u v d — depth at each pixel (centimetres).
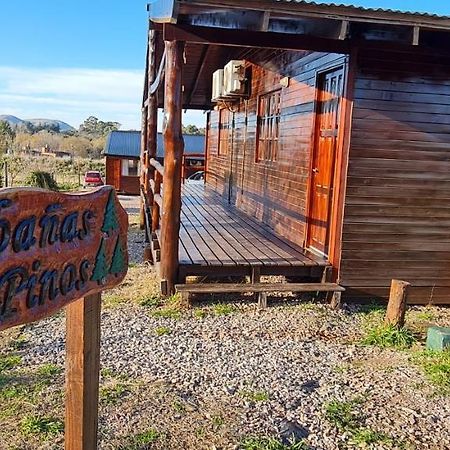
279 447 291
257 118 890
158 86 770
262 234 760
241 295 580
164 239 550
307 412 336
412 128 560
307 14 459
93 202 181
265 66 845
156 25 601
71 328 199
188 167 2097
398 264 582
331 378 390
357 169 557
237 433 306
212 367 400
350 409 342
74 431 205
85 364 200
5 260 139
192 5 446
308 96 649
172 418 320
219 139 1325
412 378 393
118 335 459
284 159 744
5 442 289
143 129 1151
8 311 142
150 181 907
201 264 559
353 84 541
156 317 507
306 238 651
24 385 356
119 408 329
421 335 493
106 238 193
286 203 733
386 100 551
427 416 337
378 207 567
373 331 482
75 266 173
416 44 487
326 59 591
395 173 564
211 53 1028
